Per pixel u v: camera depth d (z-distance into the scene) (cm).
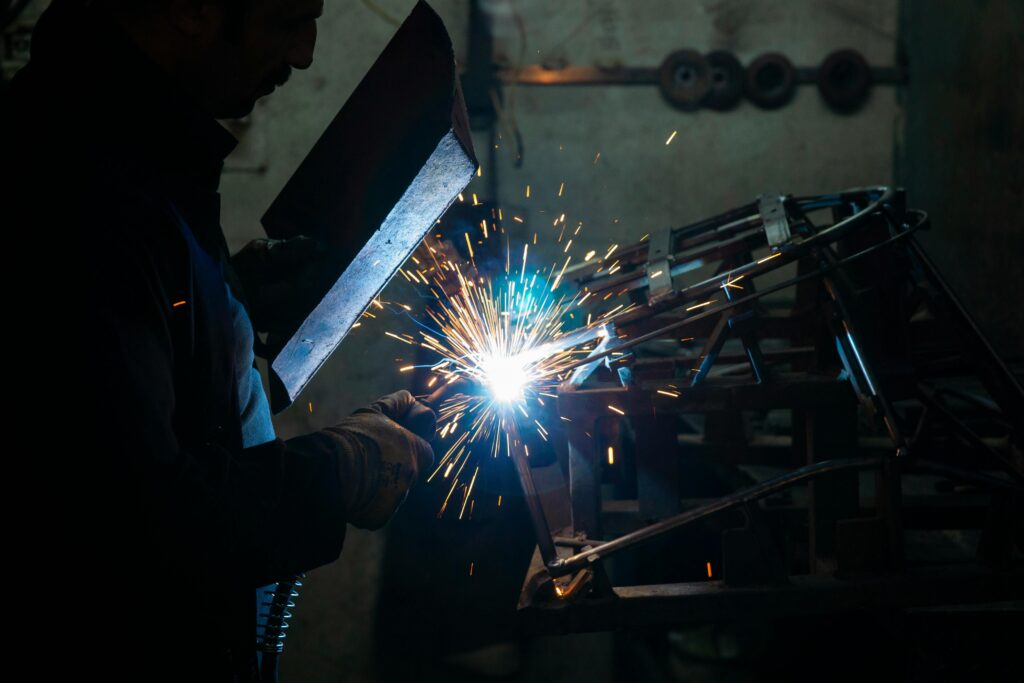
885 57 501
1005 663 159
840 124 504
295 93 479
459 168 109
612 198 507
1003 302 376
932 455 235
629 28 502
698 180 507
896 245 184
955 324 182
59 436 76
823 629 229
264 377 412
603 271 237
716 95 500
